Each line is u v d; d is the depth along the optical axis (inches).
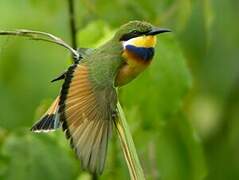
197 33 551.5
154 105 466.6
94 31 468.4
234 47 567.5
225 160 594.2
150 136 472.1
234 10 563.5
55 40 373.1
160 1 519.8
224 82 573.3
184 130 491.2
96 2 514.0
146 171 481.4
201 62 563.8
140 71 378.9
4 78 600.1
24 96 596.7
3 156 485.4
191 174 493.7
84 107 348.2
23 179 484.1
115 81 376.5
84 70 359.6
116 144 482.6
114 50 374.3
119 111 366.9
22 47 601.0
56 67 600.1
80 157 341.1
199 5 543.2
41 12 587.8
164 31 381.1
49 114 367.9
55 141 490.3
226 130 592.7
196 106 580.4
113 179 484.7
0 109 590.2
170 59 465.4
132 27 380.5
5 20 598.5
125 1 512.4
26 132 488.1
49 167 486.3
